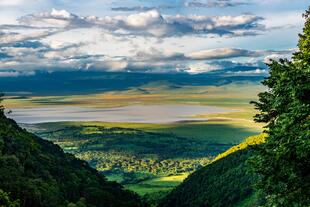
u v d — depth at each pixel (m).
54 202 99.62
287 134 29.70
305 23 48.94
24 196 88.56
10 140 126.69
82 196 129.00
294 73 30.95
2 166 98.25
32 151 137.75
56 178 127.56
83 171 168.75
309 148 26.81
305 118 29.75
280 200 30.81
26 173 108.44
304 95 30.22
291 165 28.97
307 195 28.75
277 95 33.59
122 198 154.50
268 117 39.09
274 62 36.91
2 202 64.31
